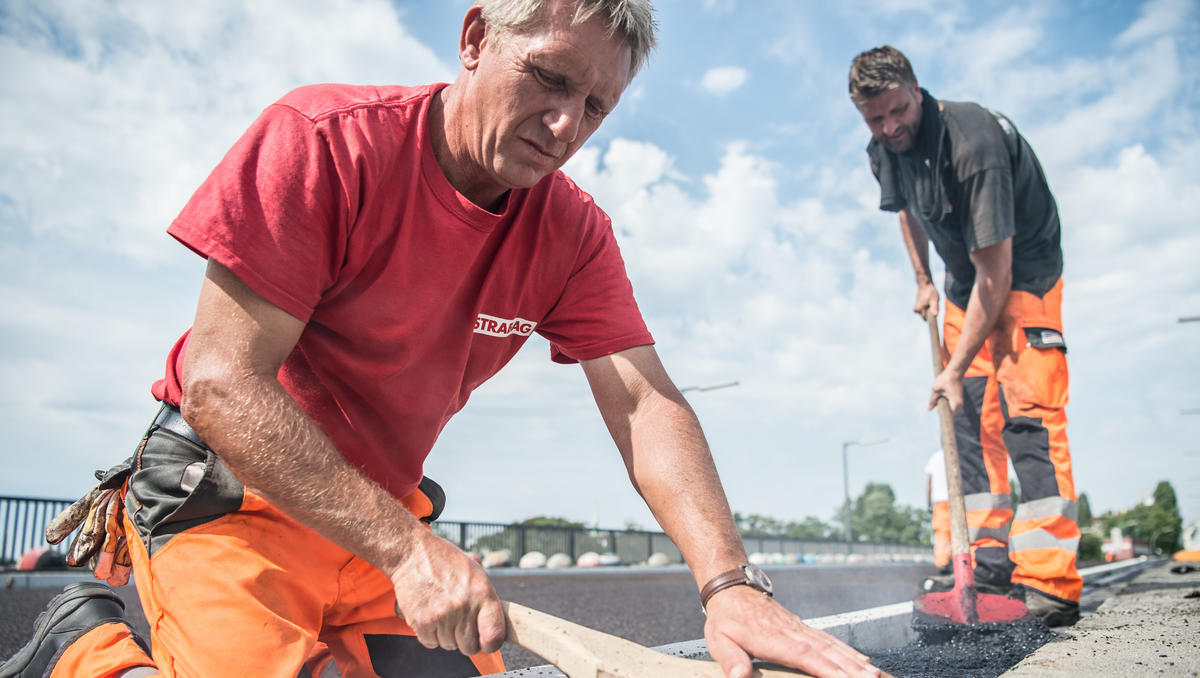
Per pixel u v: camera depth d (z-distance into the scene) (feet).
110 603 5.32
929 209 11.44
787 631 4.10
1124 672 5.25
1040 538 9.84
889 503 239.50
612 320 5.84
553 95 4.33
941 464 18.42
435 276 4.96
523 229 5.40
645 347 5.86
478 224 4.92
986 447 11.21
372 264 4.76
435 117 4.90
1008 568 10.71
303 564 4.78
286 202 4.25
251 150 4.37
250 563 4.51
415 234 4.81
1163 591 13.56
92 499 5.38
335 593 5.10
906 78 10.87
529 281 5.58
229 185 4.21
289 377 5.00
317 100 4.66
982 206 10.46
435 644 4.13
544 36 4.20
